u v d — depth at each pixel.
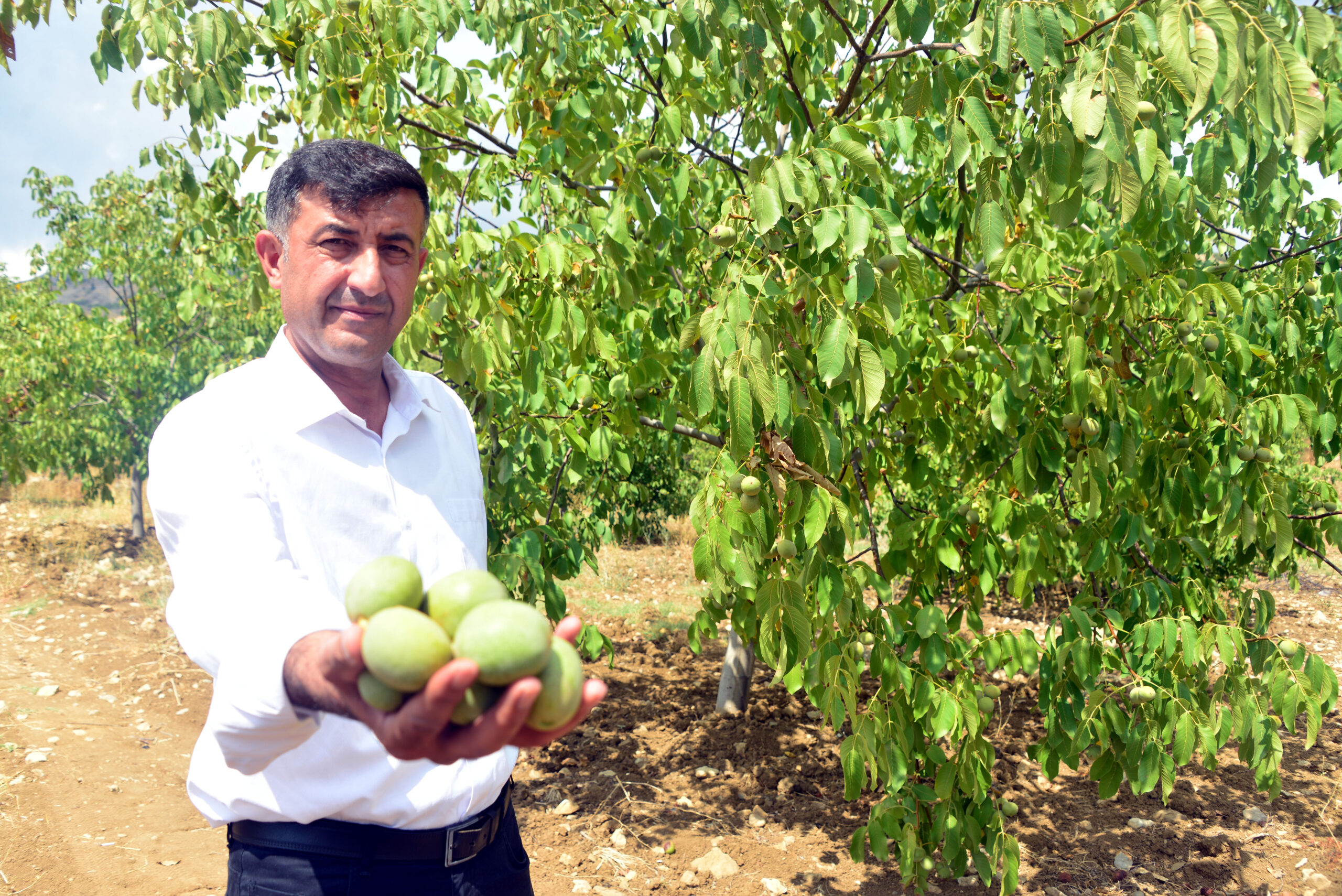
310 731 1.11
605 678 7.08
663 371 3.63
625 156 2.98
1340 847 4.59
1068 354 2.91
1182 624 3.09
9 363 9.84
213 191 3.85
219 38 2.70
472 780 1.55
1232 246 4.57
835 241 2.13
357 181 1.37
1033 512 3.29
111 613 8.12
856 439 3.37
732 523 2.22
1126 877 4.30
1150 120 2.13
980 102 2.23
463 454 1.77
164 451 1.29
